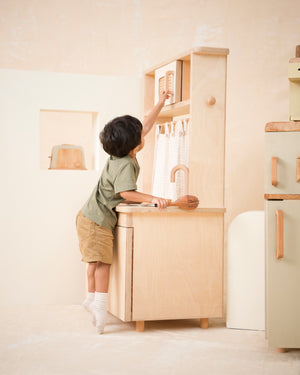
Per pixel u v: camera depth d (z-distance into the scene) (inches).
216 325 90.7
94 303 85.6
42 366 66.3
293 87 76.8
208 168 88.4
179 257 86.4
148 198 82.6
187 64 95.0
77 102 107.4
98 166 108.0
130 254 84.0
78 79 107.4
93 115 115.3
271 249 73.3
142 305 84.4
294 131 72.8
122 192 83.6
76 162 108.3
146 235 84.7
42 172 105.0
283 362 69.4
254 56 127.3
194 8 127.0
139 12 126.3
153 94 110.3
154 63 126.6
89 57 124.5
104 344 76.9
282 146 73.0
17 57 121.7
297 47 100.3
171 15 126.8
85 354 71.7
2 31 121.0
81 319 92.8
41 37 122.6
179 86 94.5
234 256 89.1
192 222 87.0
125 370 65.1
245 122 126.3
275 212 73.1
